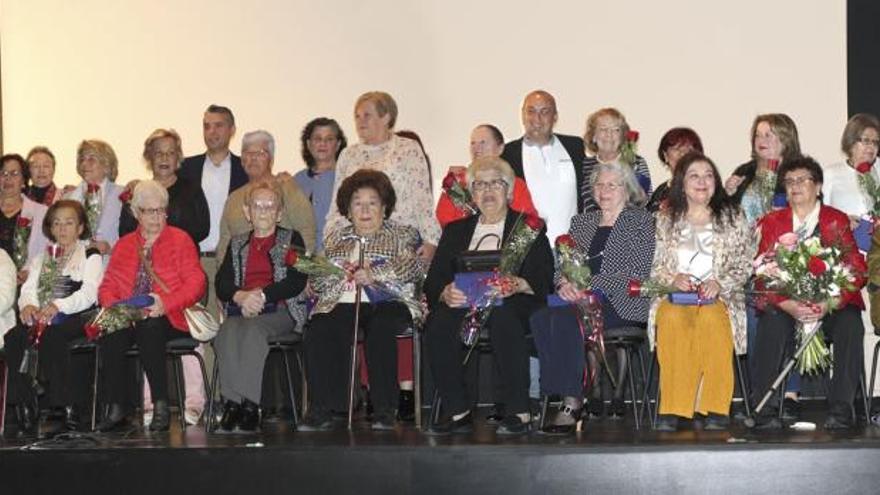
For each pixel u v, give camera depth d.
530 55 8.20
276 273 6.38
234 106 8.52
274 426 6.38
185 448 5.52
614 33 8.11
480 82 8.27
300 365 6.57
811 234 5.94
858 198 6.61
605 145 6.78
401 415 6.48
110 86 8.66
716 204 5.89
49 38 8.73
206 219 7.02
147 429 6.27
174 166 7.02
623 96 8.10
